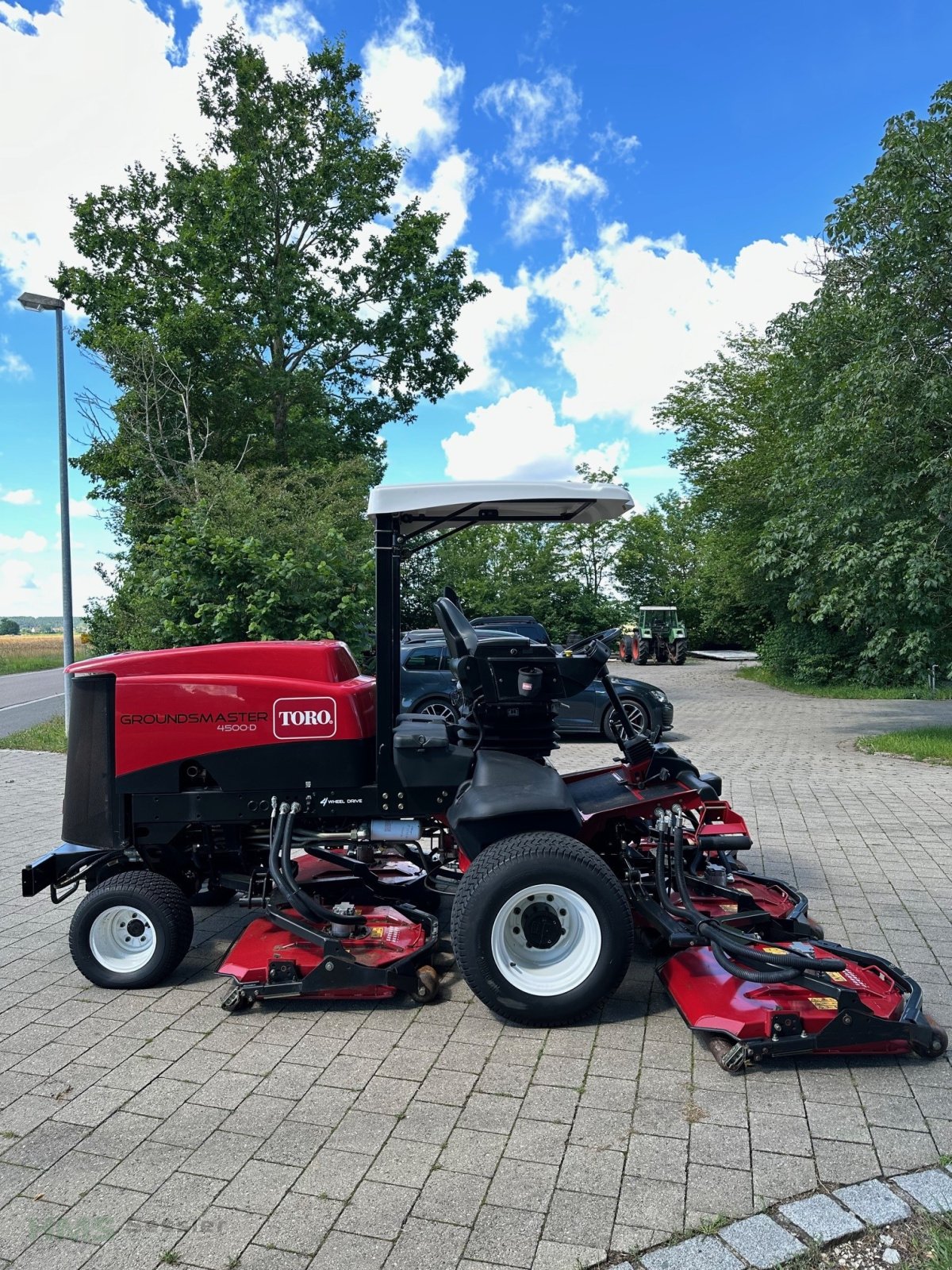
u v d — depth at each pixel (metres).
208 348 20.20
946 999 3.83
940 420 9.84
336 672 4.25
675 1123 2.98
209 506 12.58
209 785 4.18
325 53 21.95
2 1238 2.48
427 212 23.09
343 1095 3.21
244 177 20.81
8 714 18.48
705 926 3.66
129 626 14.31
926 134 9.41
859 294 10.73
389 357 23.28
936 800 7.82
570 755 10.46
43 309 12.48
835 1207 2.52
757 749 11.18
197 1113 3.11
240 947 4.09
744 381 22.05
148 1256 2.41
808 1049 3.28
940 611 10.22
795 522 11.23
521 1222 2.51
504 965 3.63
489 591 27.52
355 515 14.82
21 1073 3.41
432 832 4.39
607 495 4.08
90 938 4.15
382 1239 2.45
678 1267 2.32
